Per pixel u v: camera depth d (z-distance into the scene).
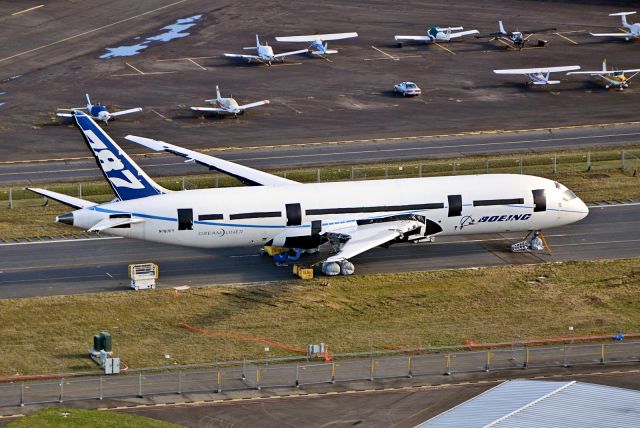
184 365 170.12
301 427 150.88
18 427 147.88
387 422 152.38
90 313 188.88
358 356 174.25
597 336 181.50
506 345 178.38
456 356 174.38
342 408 156.62
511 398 131.38
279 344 178.25
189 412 154.62
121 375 166.38
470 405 130.25
